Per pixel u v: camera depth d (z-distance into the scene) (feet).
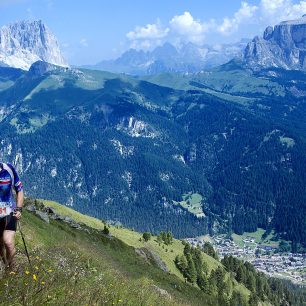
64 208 397.19
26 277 31.94
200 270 476.13
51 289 33.09
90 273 60.03
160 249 486.79
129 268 209.36
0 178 36.83
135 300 54.03
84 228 272.72
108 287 52.75
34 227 135.03
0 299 27.22
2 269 32.27
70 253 85.35
